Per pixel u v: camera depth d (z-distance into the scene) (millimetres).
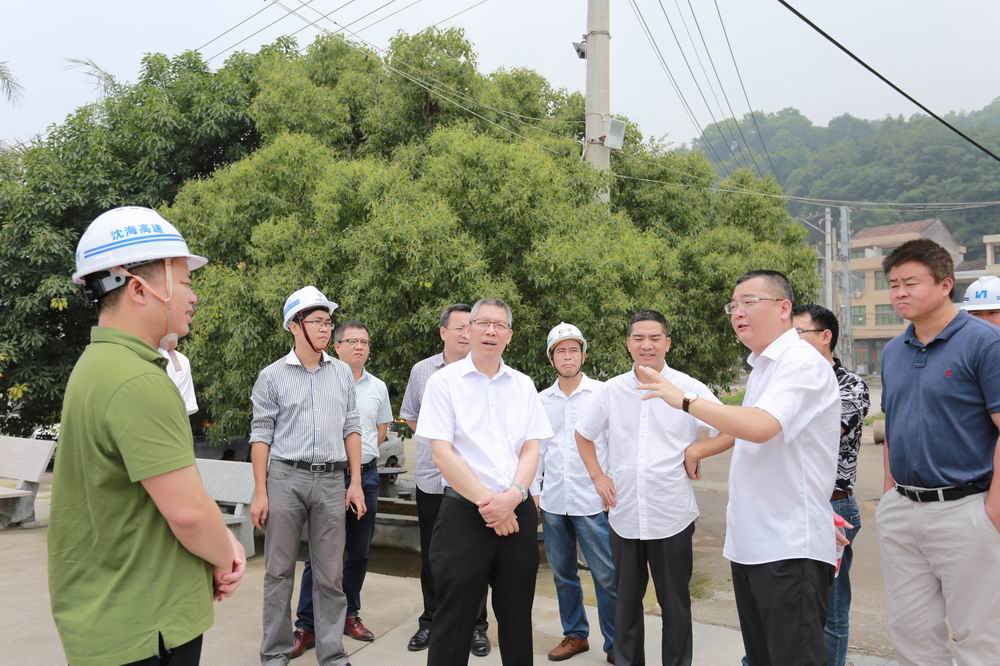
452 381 3035
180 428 1836
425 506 4133
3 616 4320
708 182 12133
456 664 2904
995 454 2666
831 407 2727
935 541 2824
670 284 9555
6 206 10094
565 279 6793
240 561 2049
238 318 6898
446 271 6504
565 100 12312
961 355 2787
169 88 10734
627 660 3512
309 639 4059
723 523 8305
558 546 4047
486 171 7148
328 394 3828
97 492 1776
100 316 1926
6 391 10281
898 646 3014
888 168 59469
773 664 2670
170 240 1951
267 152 7812
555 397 4242
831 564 2715
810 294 11797
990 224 53219
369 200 6996
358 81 10102
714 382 10781
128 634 1771
